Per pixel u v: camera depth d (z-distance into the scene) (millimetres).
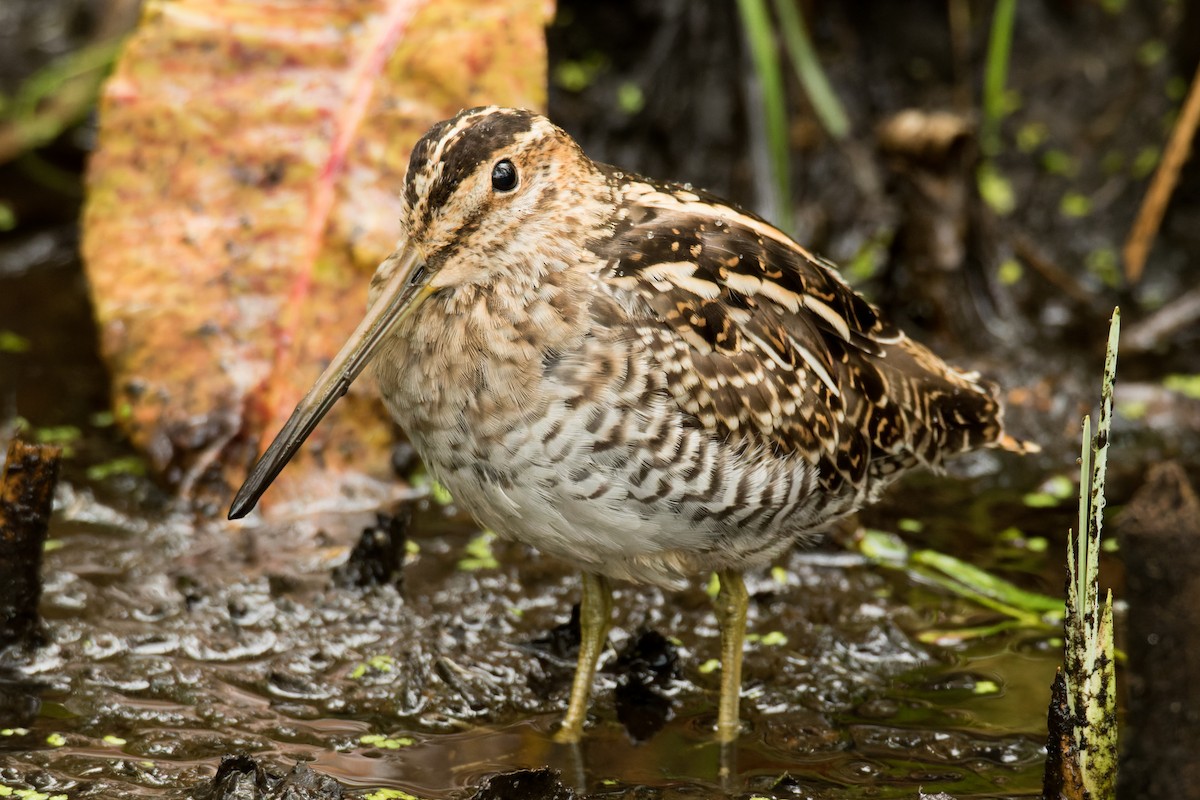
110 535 9664
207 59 10703
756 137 12578
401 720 7996
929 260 11961
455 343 7188
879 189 12891
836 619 9070
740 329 7492
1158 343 11859
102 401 11273
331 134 10539
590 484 7152
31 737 7648
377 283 7547
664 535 7352
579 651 8289
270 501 10008
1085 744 6578
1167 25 13188
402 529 9203
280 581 9219
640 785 7477
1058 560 9734
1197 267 12586
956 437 8461
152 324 10281
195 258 10398
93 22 14609
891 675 8523
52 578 9062
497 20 10641
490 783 7184
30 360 11695
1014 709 8180
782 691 8352
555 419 7066
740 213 8016
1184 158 12234
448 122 7336
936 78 13391
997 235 12422
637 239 7426
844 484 7906
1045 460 10891
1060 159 13141
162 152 10578
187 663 8383
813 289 7922
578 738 7887
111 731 7734
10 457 7883
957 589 9367
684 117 13125
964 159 11945
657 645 8500
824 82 12156
